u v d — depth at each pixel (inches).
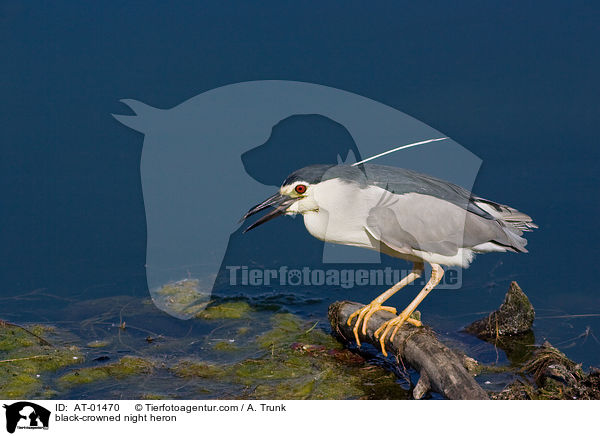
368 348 453.7
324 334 473.1
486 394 367.2
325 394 397.4
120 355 438.0
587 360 431.5
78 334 463.2
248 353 445.7
